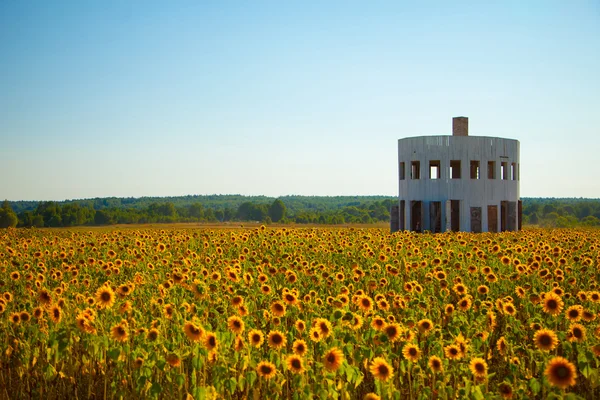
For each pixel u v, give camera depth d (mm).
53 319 9648
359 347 9008
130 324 9742
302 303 11016
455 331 9539
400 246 20203
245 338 9023
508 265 16453
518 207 47375
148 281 13578
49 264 18625
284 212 190750
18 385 8797
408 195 45688
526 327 10711
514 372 7988
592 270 15953
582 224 99750
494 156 45156
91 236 28141
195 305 10797
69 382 8672
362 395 8555
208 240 24047
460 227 43688
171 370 7906
